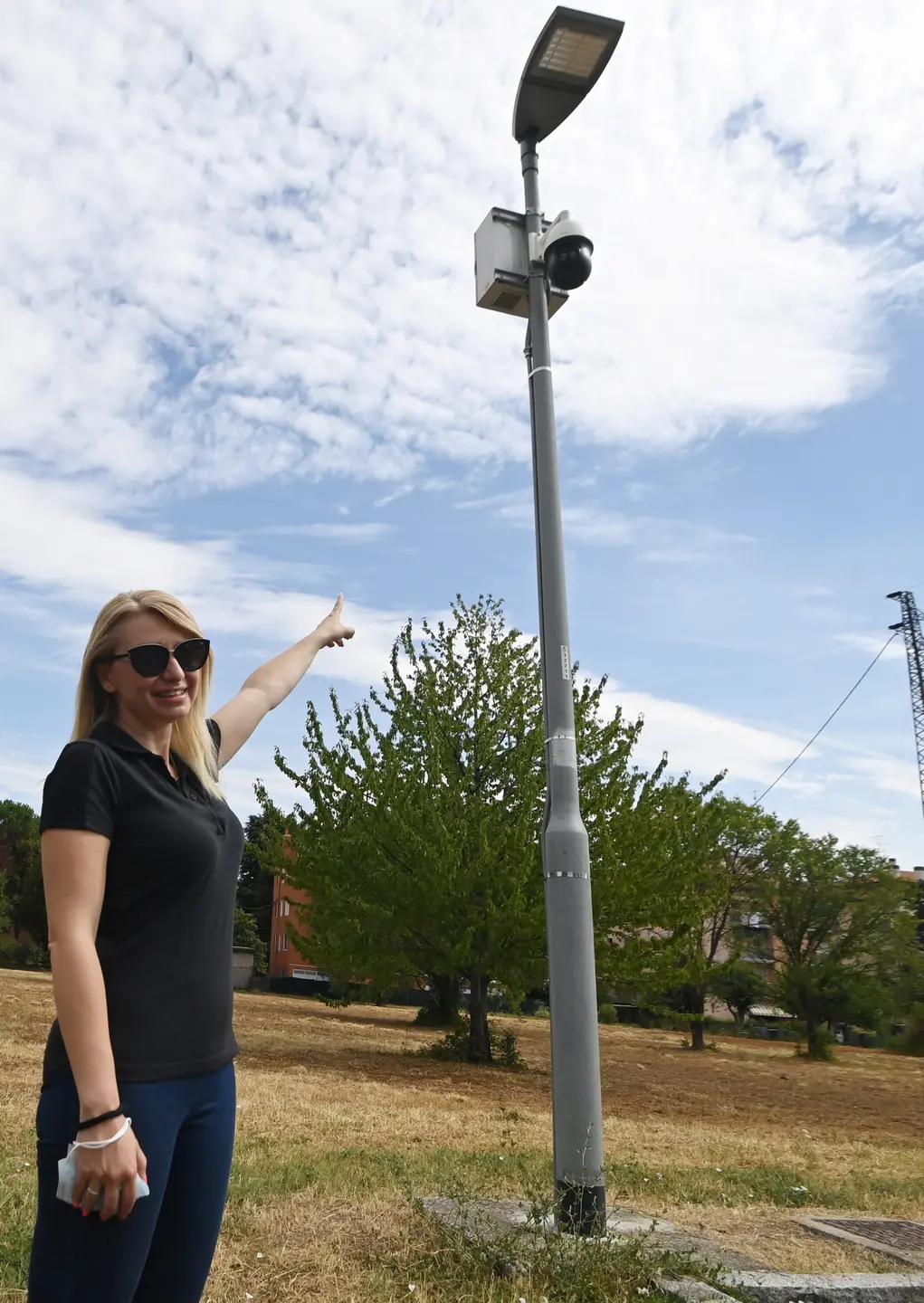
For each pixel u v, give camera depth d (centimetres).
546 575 572
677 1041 3856
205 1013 203
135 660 215
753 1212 594
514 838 1619
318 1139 767
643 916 1709
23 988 2598
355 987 2716
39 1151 188
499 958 1655
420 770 1744
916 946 3972
